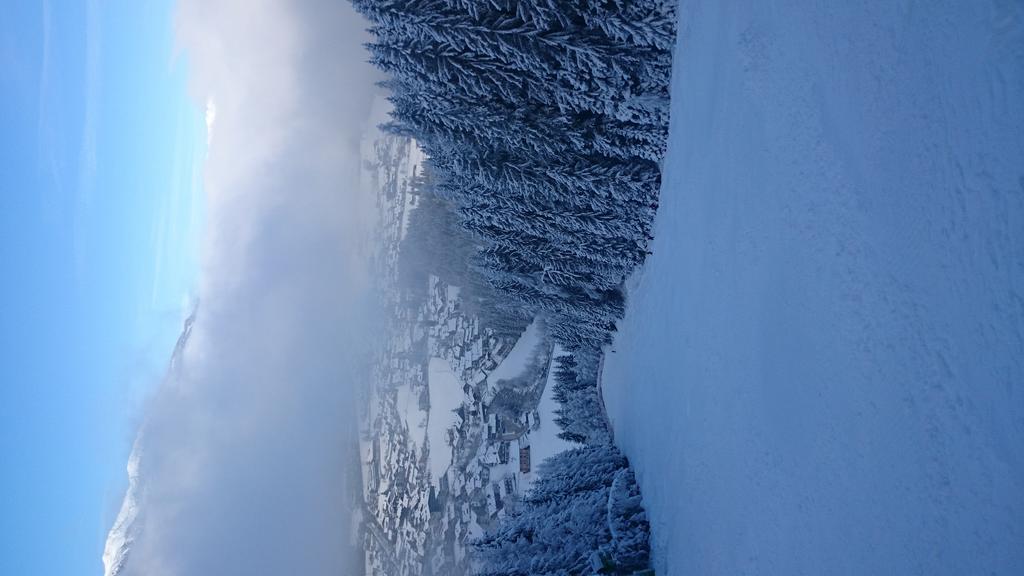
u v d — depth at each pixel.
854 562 10.05
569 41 18.55
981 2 7.77
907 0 9.14
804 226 11.93
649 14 18.38
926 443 8.58
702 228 17.44
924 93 8.77
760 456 13.34
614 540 20.02
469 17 19.23
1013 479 7.25
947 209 8.30
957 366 8.09
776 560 12.40
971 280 7.90
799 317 11.99
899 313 9.20
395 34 21.00
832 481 10.73
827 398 10.96
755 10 14.14
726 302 15.60
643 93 19.58
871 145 9.97
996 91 7.55
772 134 13.32
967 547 7.88
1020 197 7.24
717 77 16.12
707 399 16.66
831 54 11.16
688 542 16.84
